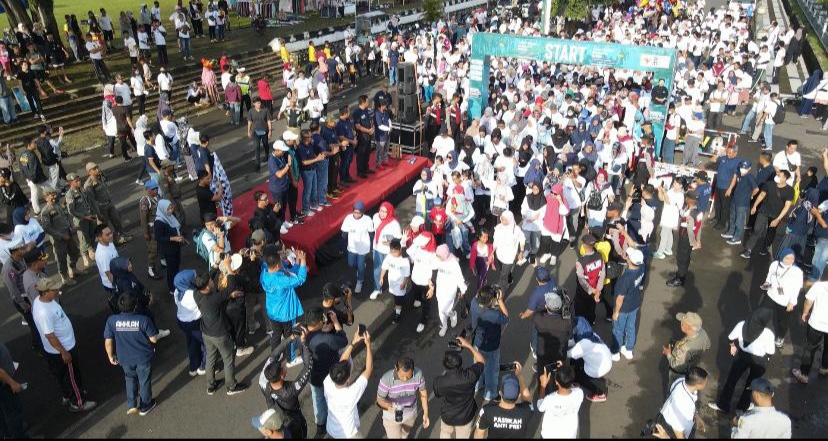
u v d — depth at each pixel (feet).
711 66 72.43
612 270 29.40
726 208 39.70
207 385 25.76
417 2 126.72
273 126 60.03
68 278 33.71
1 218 40.09
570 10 96.58
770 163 36.47
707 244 38.58
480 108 57.77
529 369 27.07
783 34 85.56
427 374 26.61
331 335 21.91
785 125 61.98
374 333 29.53
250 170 48.98
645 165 41.16
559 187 34.35
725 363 27.55
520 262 32.37
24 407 24.63
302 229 34.96
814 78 62.49
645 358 27.73
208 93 65.46
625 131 43.60
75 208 34.17
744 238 38.11
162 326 29.89
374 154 47.52
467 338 23.34
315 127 36.68
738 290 33.47
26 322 28.81
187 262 35.86
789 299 26.94
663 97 49.44
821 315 24.58
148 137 40.73
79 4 113.80
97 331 29.58
